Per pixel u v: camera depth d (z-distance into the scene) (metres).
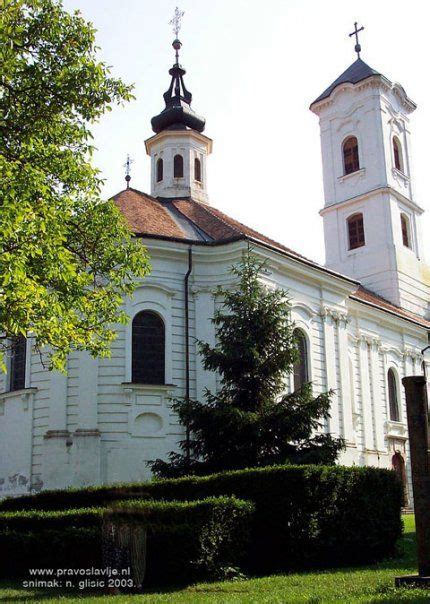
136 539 12.59
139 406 26.73
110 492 18.12
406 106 52.12
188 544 13.00
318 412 20.02
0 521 14.55
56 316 15.72
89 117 18.42
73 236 19.00
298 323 31.66
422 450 11.84
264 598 10.73
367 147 48.69
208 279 29.28
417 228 50.59
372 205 47.94
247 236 28.31
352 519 15.77
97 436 25.94
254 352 19.97
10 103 17.38
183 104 41.34
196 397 27.84
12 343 27.25
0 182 14.98
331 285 33.84
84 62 17.97
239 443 19.34
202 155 40.38
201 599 10.83
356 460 33.16
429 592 10.32
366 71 49.56
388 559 16.23
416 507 11.74
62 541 13.52
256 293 21.27
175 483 16.56
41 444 26.62
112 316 18.97
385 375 41.34
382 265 46.84
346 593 10.82
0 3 15.45
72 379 26.80
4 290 13.84
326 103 51.34
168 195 38.75
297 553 14.79
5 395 28.30
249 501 14.57
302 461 18.88
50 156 17.78
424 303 48.97
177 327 28.42
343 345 34.28
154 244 28.47
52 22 17.77
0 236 13.75
